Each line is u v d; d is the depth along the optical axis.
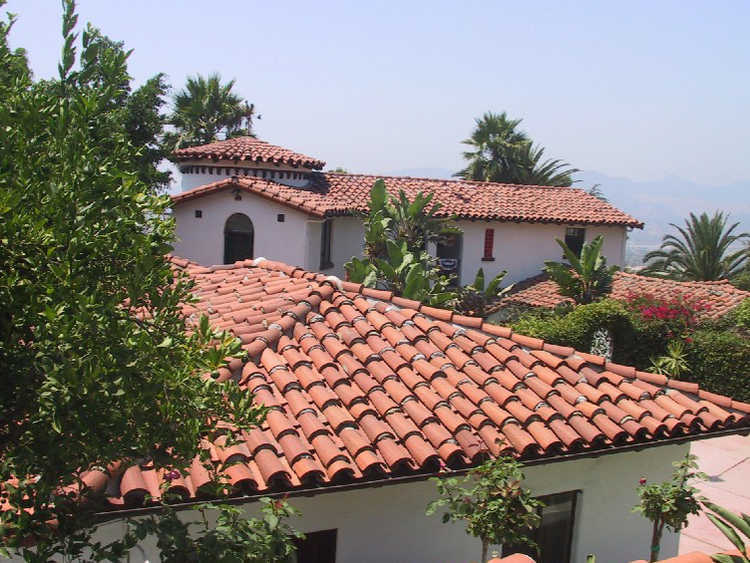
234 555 4.01
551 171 44.81
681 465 7.65
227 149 24.64
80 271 3.52
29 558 3.56
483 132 44.69
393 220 21.06
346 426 6.77
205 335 3.98
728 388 20.80
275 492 5.88
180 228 22.95
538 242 27.55
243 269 12.84
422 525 7.28
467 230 26.48
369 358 8.10
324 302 9.31
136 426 3.60
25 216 3.45
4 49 4.20
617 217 28.31
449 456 6.54
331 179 26.16
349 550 7.00
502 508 5.96
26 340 3.55
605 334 21.45
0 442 3.53
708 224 38.34
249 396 4.14
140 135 22.30
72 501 3.86
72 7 4.04
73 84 4.09
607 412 7.84
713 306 23.77
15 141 3.70
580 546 8.39
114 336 3.40
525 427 7.34
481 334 9.12
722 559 6.10
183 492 5.53
